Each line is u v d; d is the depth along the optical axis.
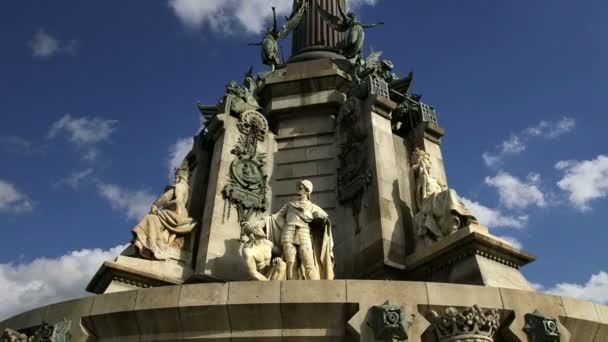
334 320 8.80
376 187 12.89
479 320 8.66
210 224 13.26
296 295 8.77
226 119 15.28
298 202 11.89
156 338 9.09
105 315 9.24
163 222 13.38
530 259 11.38
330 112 16.27
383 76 16.73
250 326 8.86
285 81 16.48
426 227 11.98
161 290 9.18
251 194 14.34
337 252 13.30
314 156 15.52
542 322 8.81
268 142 15.81
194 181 15.38
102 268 12.11
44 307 10.02
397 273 11.89
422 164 13.83
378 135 13.86
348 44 18.62
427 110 15.96
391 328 8.23
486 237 10.75
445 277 11.13
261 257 11.02
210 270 12.51
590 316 9.50
